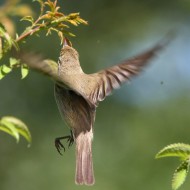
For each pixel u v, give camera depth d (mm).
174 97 18641
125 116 18344
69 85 5910
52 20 6430
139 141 17531
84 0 20422
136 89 18781
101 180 16344
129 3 21422
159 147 17438
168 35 5176
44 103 17906
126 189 16328
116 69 5832
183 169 6105
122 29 21094
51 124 17688
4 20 8734
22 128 5992
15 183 16969
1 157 17156
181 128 17734
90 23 20500
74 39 19828
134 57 5656
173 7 22078
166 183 16172
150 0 22016
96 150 17328
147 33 21484
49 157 17078
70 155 16797
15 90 17906
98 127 18094
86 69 19719
